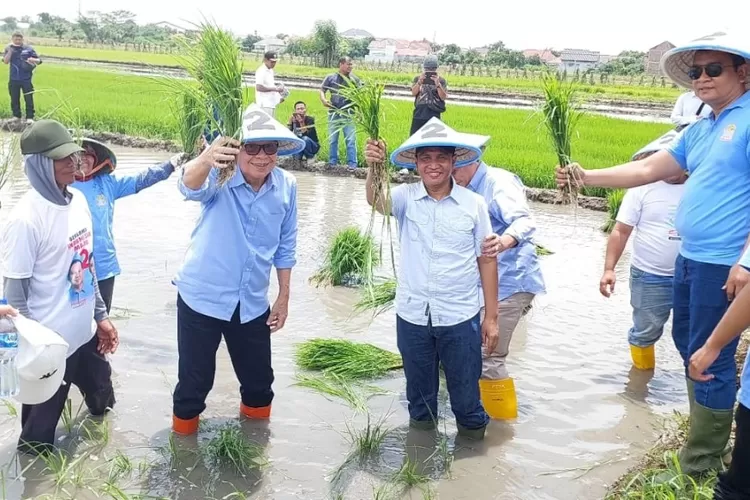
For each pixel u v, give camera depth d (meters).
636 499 4.04
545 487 4.36
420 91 13.59
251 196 4.47
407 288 4.70
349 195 12.91
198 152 5.39
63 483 4.21
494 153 16.28
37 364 3.91
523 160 15.20
